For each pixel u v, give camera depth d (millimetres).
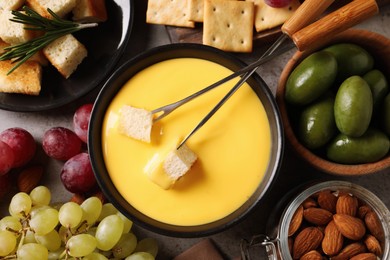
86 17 598
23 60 569
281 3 584
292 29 510
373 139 531
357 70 547
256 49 620
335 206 552
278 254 551
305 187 565
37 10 600
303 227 554
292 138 540
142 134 511
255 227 609
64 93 603
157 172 506
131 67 525
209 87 508
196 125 523
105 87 520
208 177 521
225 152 522
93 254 544
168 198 521
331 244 541
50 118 623
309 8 508
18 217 551
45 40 580
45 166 620
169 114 524
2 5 595
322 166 536
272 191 612
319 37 499
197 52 529
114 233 540
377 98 543
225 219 517
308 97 532
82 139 597
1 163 562
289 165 613
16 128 594
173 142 517
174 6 606
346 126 517
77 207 538
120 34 604
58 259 556
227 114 525
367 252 548
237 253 607
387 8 622
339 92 519
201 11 600
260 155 523
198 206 520
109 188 513
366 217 549
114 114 531
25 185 604
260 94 525
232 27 598
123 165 524
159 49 524
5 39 600
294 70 542
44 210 544
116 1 606
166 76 533
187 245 609
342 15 495
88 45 609
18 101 599
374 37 542
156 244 590
